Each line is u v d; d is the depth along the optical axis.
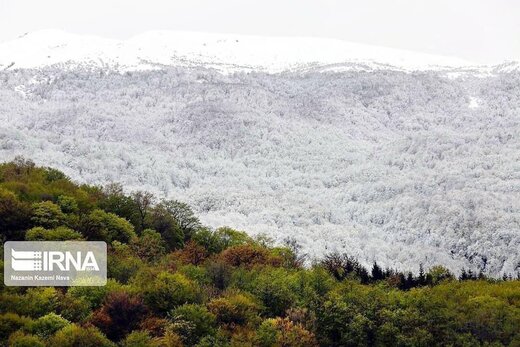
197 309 119.06
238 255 167.00
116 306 116.75
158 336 112.69
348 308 131.00
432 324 130.88
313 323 126.44
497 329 132.38
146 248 156.12
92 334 104.94
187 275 139.38
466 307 138.12
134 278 132.25
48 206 153.25
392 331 127.81
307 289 137.88
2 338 104.12
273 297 133.88
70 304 116.25
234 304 123.81
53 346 101.56
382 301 137.50
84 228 154.88
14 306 113.12
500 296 153.88
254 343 113.44
